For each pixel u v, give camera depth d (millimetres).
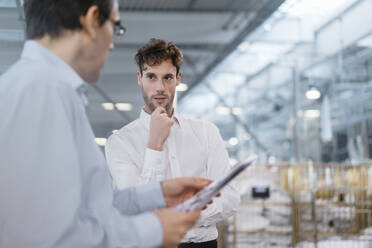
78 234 756
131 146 1804
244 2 6996
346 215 4465
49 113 782
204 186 1083
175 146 1788
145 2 7035
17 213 733
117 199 1065
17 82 806
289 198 4273
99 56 925
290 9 6973
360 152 9258
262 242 4125
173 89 1749
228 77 9383
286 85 9203
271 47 8039
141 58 1741
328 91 8852
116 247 790
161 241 820
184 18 7438
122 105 7641
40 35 897
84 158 855
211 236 1756
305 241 4297
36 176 750
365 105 9133
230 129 10703
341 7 7109
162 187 1082
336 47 7645
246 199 4191
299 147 9086
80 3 873
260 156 10477
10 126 763
